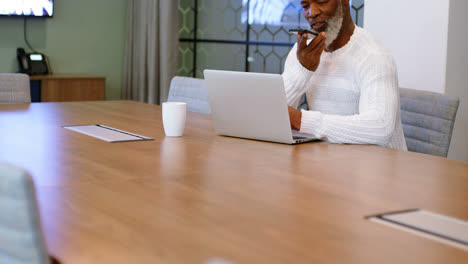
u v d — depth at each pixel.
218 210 0.92
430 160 1.44
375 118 1.70
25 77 2.71
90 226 0.82
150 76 4.80
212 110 1.75
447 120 1.91
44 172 1.17
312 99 2.05
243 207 0.94
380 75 1.79
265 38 4.31
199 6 4.82
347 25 1.90
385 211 0.94
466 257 0.73
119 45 5.12
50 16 4.60
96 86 4.47
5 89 2.64
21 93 2.69
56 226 0.82
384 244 0.78
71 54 4.85
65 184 1.07
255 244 0.76
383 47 1.89
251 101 1.63
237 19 4.52
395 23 2.95
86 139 1.61
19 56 4.45
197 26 4.86
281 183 1.13
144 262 0.69
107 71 5.08
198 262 0.69
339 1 1.86
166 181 1.11
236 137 1.74
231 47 4.59
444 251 0.75
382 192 1.08
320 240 0.79
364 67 1.83
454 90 2.82
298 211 0.93
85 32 4.91
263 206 0.95
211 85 1.71
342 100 1.97
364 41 1.90
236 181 1.13
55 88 4.28
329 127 1.66
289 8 4.10
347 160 1.40
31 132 1.71
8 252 0.65
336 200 1.01
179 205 0.94
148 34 4.81
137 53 5.00
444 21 2.74
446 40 2.74
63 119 2.02
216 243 0.76
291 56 2.09
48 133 1.70
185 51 4.96
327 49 1.98
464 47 2.82
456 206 0.99
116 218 0.86
